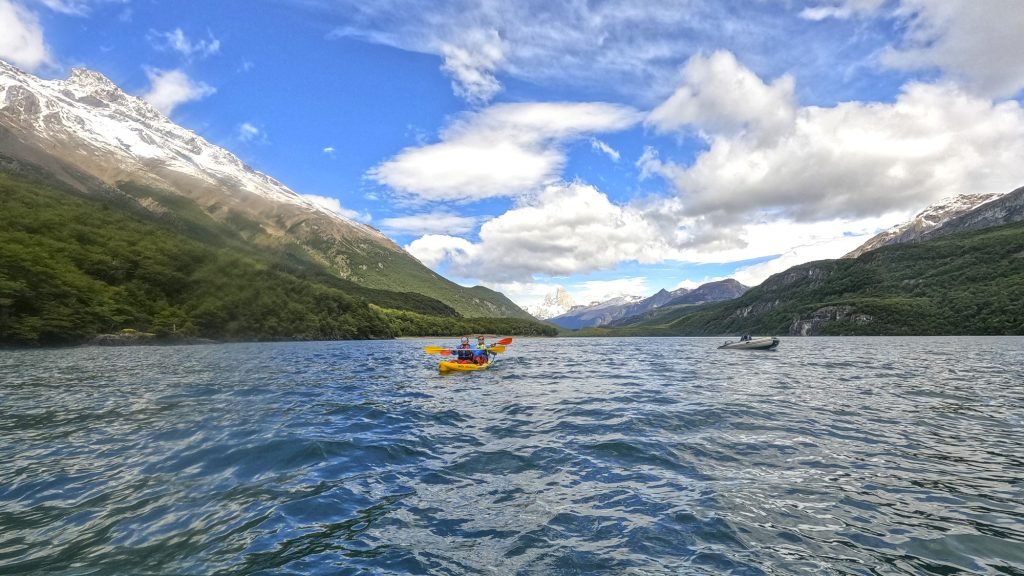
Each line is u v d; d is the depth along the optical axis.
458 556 5.88
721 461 9.86
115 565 5.57
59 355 49.38
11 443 11.34
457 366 31.03
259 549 6.01
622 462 9.84
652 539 6.31
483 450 10.91
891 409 15.88
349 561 5.73
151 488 8.28
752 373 29.92
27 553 5.84
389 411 15.98
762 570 5.48
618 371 31.88
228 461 9.90
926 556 5.78
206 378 26.45
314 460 10.01
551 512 7.27
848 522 6.80
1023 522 6.74
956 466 9.44
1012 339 114.38
